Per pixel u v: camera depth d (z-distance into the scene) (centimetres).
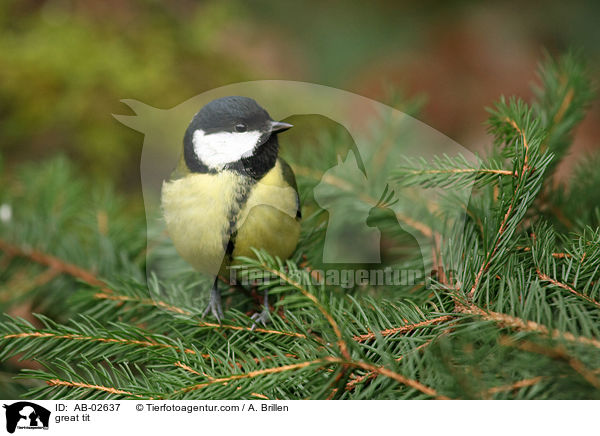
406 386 233
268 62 751
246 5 877
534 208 332
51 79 680
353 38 873
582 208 344
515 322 229
